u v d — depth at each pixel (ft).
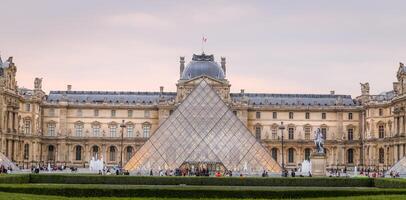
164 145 606.14
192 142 606.96
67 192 314.76
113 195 314.96
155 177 438.81
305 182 439.63
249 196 314.55
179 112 627.87
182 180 437.17
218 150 602.85
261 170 595.06
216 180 437.17
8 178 393.09
